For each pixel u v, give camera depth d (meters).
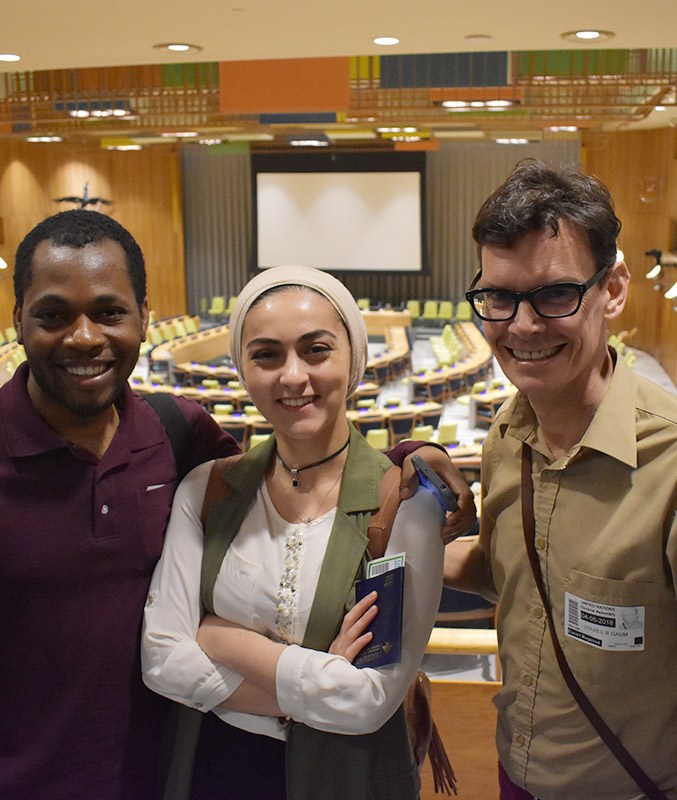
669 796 1.51
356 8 5.68
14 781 1.61
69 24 6.14
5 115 13.69
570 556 1.52
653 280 17.94
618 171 19.00
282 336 1.50
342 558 1.54
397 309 21.77
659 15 5.80
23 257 1.54
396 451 1.68
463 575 1.91
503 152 21.73
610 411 1.48
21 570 1.57
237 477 1.67
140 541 1.65
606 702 1.50
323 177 21.83
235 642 1.55
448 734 2.35
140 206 22.39
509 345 1.46
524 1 5.48
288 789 1.56
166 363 15.97
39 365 1.53
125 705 1.64
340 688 1.46
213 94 12.80
